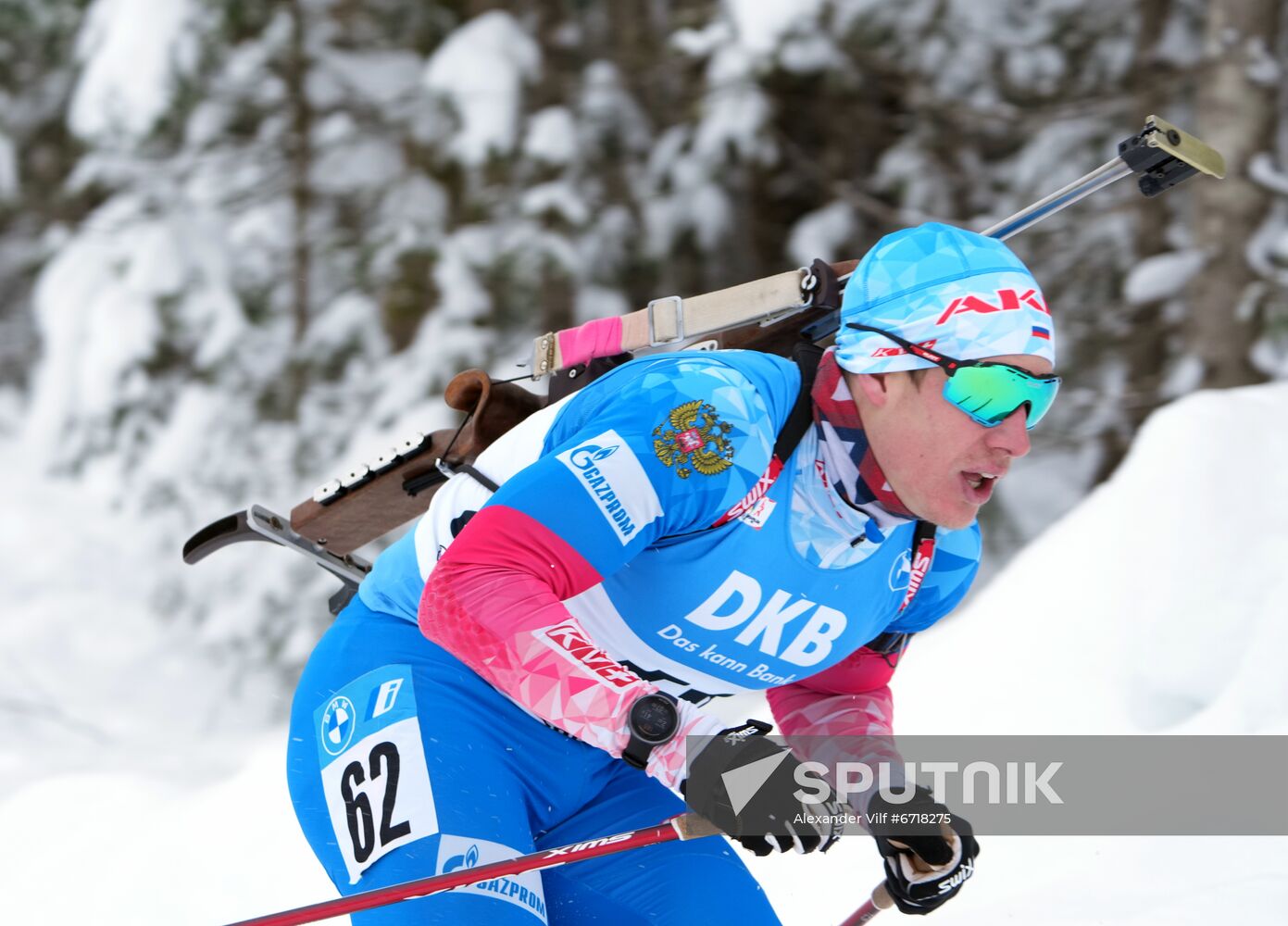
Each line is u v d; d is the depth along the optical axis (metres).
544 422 7.20
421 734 6.92
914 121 27.12
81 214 31.34
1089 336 24.75
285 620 26.95
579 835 7.47
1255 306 21.22
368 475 8.34
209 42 26.72
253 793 14.94
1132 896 9.73
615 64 26.66
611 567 6.21
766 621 6.90
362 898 6.27
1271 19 21.61
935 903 6.93
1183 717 12.25
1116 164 7.52
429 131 26.88
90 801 15.73
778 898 11.72
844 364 6.61
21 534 30.20
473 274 25.31
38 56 32.09
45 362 29.61
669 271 25.72
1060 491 24.28
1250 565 12.53
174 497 27.97
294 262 28.22
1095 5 26.67
